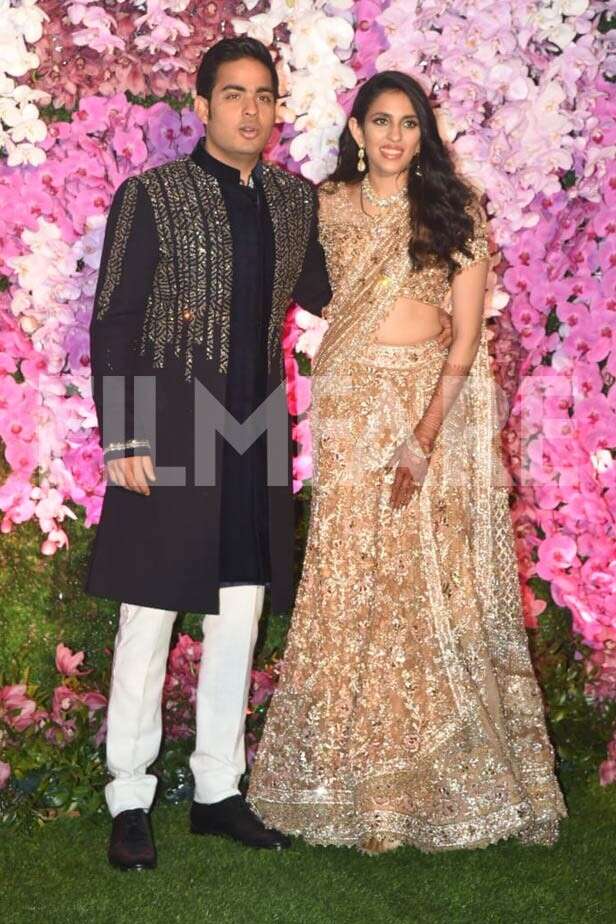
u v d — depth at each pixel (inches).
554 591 146.3
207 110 119.3
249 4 134.1
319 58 135.0
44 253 135.5
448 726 124.6
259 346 121.9
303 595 128.8
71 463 139.5
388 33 135.9
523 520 147.3
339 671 126.5
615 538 146.0
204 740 127.6
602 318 143.5
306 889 117.7
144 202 117.1
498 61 137.3
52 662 143.4
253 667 145.9
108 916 112.1
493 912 114.2
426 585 125.1
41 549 141.3
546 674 145.6
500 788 123.6
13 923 110.5
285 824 127.4
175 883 118.4
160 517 118.8
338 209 125.6
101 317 116.6
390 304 123.7
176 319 118.6
